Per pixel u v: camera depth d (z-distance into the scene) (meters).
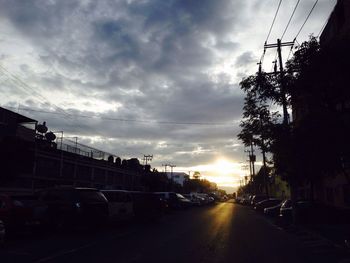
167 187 87.38
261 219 31.55
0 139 32.59
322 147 13.87
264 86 15.92
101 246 14.75
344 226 23.61
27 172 36.16
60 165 45.59
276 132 16.41
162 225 24.69
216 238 17.84
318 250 14.55
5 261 11.39
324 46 13.50
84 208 19.11
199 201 61.97
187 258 12.27
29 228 17.28
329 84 13.71
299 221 25.17
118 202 22.48
